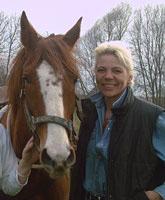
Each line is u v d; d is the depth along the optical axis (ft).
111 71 9.95
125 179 9.44
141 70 123.34
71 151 8.90
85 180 10.27
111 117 9.86
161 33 123.54
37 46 10.07
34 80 9.55
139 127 9.59
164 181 9.56
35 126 9.56
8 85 11.09
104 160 9.81
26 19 10.44
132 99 9.86
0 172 10.66
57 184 11.97
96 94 10.62
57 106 9.27
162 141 9.43
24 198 11.93
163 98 123.75
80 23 11.20
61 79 9.52
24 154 9.77
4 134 10.98
